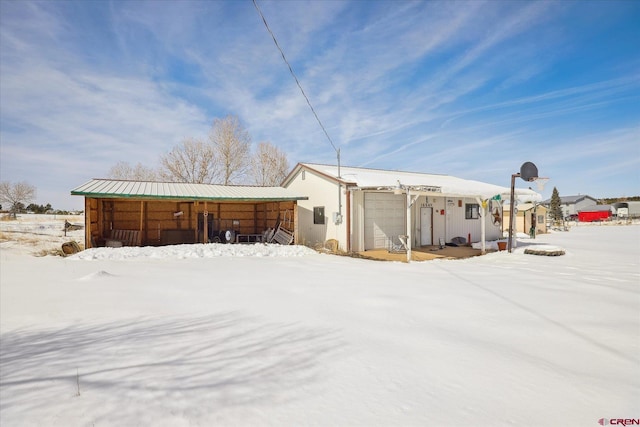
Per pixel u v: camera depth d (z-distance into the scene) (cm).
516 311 508
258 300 573
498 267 1021
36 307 525
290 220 1744
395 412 236
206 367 304
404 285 712
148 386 264
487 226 2109
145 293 625
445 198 1836
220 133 3388
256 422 218
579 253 1384
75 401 240
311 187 1702
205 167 3338
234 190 1750
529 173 1373
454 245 1766
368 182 1474
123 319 464
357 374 295
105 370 296
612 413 239
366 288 676
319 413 231
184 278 786
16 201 4944
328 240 1535
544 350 358
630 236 2586
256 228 2042
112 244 1440
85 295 605
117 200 1670
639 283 745
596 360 333
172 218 1802
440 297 597
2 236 1841
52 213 5119
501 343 377
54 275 805
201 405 237
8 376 283
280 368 304
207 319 463
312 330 415
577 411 242
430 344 370
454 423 223
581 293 638
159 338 384
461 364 319
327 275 845
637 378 295
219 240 1775
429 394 263
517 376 296
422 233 1728
